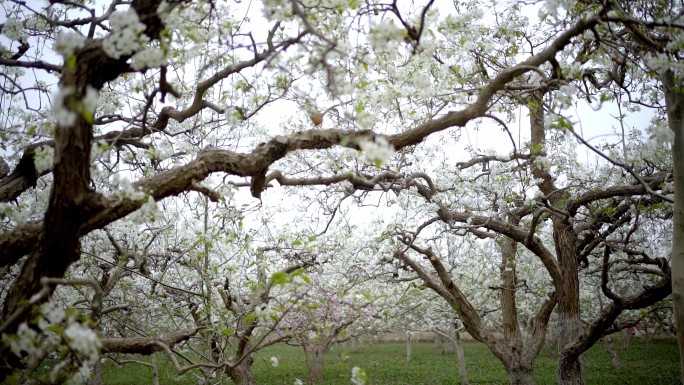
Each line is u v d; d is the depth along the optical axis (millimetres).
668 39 3574
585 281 11133
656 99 5379
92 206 2523
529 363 7621
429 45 3479
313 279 5621
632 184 6348
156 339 3885
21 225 3002
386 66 4273
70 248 2625
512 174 6402
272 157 3100
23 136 4125
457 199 6898
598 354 20438
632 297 6238
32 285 2543
